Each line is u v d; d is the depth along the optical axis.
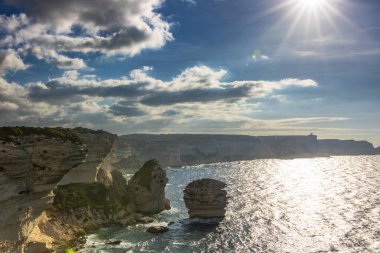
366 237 84.00
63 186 105.81
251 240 83.31
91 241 81.06
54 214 87.81
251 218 107.81
